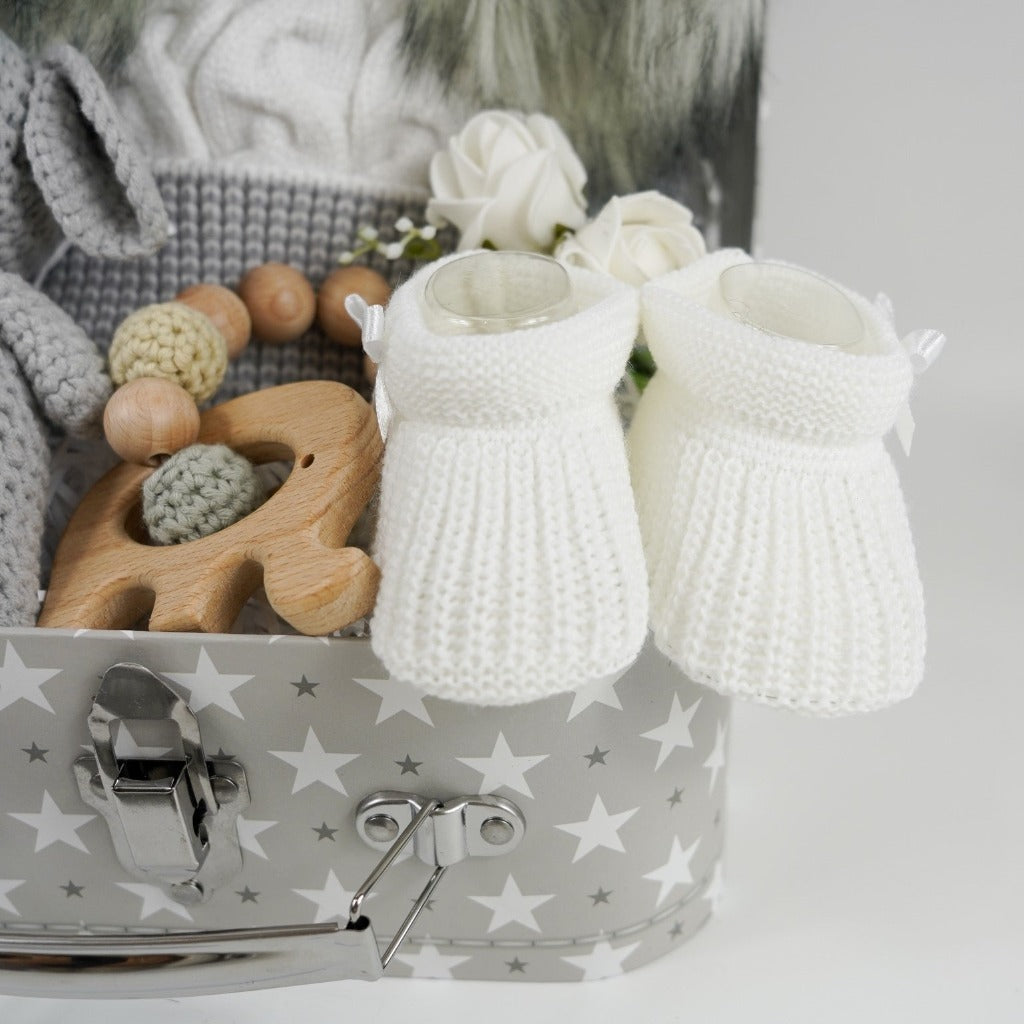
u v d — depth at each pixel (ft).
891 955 1.52
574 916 1.52
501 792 1.42
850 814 1.75
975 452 2.42
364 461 1.52
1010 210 2.23
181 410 1.60
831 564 1.20
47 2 1.90
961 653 2.07
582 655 1.16
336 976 1.29
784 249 2.28
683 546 1.24
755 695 1.22
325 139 1.99
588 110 2.00
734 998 1.49
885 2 2.05
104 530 1.63
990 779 1.81
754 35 1.94
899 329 2.36
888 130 2.16
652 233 1.84
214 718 1.37
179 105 1.95
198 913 1.60
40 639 1.32
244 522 1.46
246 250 2.03
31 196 1.76
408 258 2.04
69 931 1.64
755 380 1.17
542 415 1.18
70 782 1.46
